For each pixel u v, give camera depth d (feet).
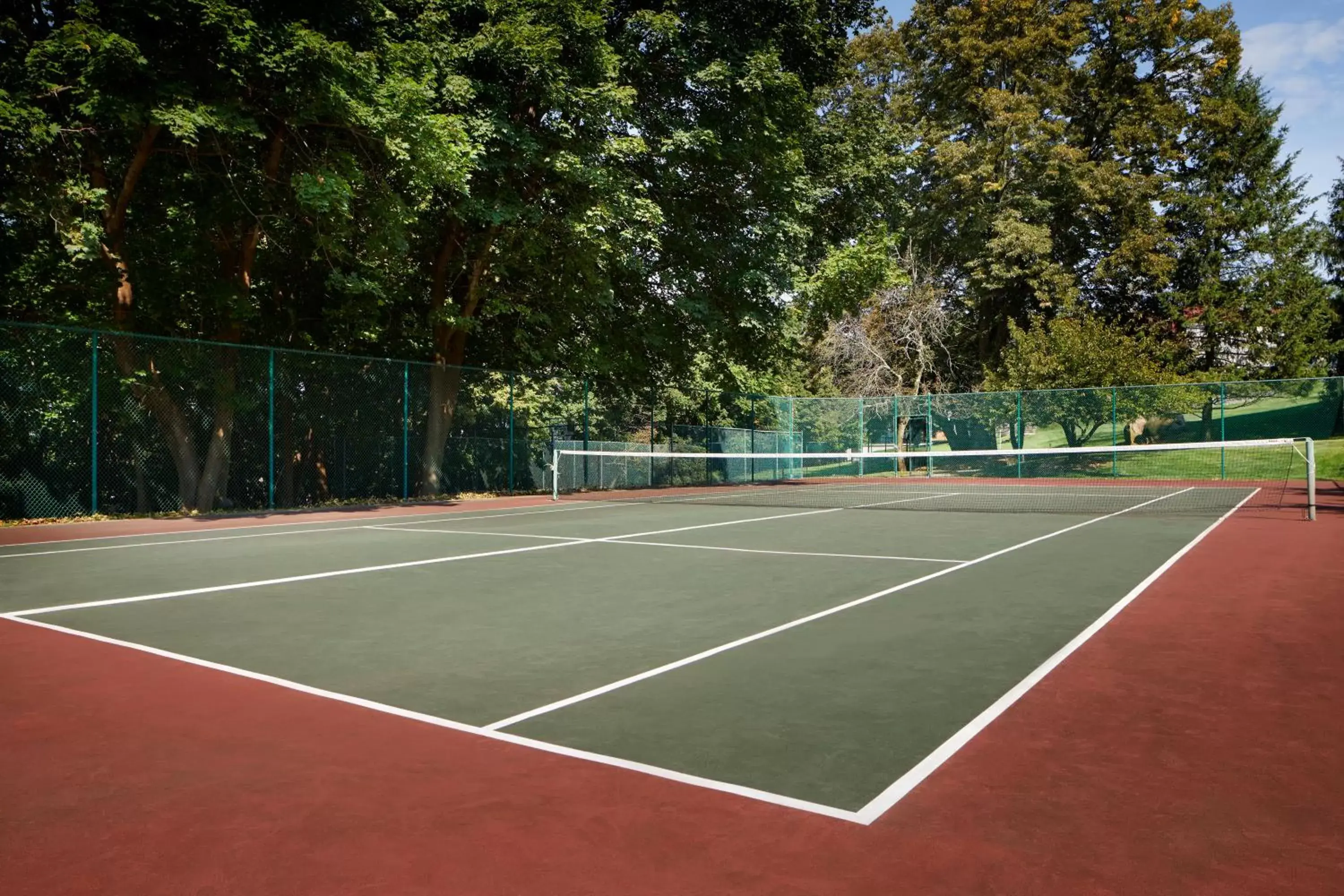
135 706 16.24
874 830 10.86
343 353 79.92
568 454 90.38
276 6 54.49
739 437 119.96
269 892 9.37
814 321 108.68
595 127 69.46
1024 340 130.21
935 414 125.39
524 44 63.77
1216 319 146.00
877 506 71.77
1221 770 12.83
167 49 52.01
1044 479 115.34
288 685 17.69
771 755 13.58
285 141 60.34
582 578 32.32
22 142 48.32
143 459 59.11
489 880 9.59
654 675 18.54
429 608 26.37
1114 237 152.15
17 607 26.35
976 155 141.28
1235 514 60.23
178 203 64.28
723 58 83.97
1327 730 14.60
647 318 92.07
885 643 21.48
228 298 62.69
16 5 53.52
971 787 12.25
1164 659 19.57
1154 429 118.93
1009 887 9.42
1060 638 21.90
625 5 82.94
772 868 9.85
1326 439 116.78
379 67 60.23
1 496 51.98
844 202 108.37
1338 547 40.57
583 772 12.85
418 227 71.97
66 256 57.88
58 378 53.98
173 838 10.69
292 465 67.77
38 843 10.57
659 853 10.22
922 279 148.87
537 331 86.28
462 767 13.08
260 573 33.76
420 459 77.71
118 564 36.52
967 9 147.64
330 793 12.07
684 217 89.51
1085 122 154.71
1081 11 143.84
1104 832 10.77
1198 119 150.41
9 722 15.24
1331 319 150.10
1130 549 40.83
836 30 101.86
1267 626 23.08
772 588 29.94
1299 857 10.10
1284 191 158.51
